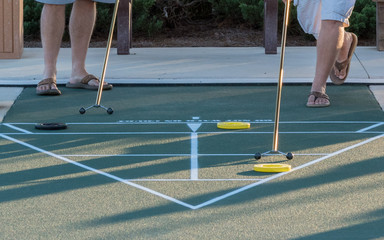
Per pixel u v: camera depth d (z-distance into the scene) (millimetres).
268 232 4191
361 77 9391
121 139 6605
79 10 8891
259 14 13508
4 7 10633
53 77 8695
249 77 9445
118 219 4422
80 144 6418
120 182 5246
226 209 4609
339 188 5059
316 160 5844
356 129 6973
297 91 8805
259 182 5223
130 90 8914
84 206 4680
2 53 10695
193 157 5973
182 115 7613
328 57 7934
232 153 6105
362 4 13367
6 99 8344
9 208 4641
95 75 9570
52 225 4316
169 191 5008
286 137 6664
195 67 10086
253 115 7598
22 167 5652
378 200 4777
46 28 8648
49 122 7281
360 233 4172
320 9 8164
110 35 7664
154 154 6074
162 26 14398
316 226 4289
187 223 4348
